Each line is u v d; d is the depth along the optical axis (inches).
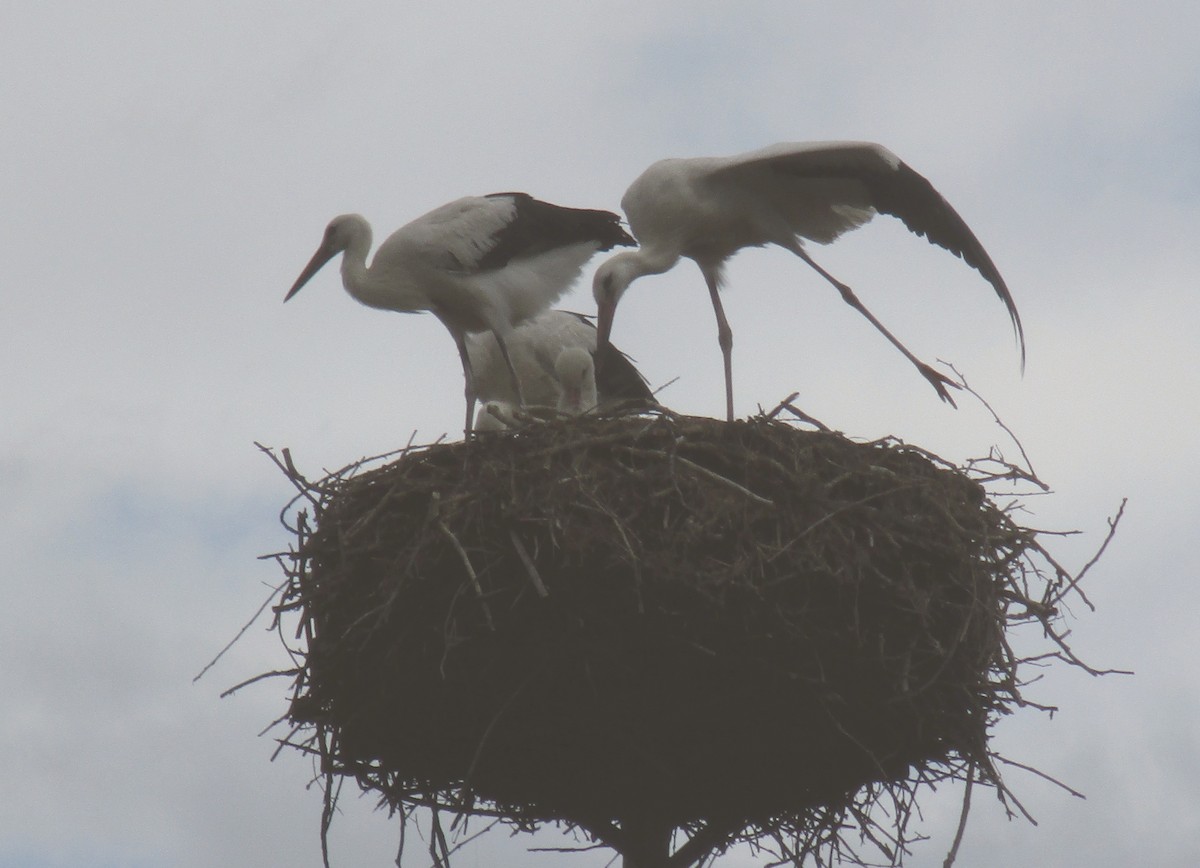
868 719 467.5
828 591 457.1
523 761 488.4
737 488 466.6
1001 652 474.3
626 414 495.8
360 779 498.6
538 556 452.8
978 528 488.4
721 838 500.4
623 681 460.1
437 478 481.7
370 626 463.8
